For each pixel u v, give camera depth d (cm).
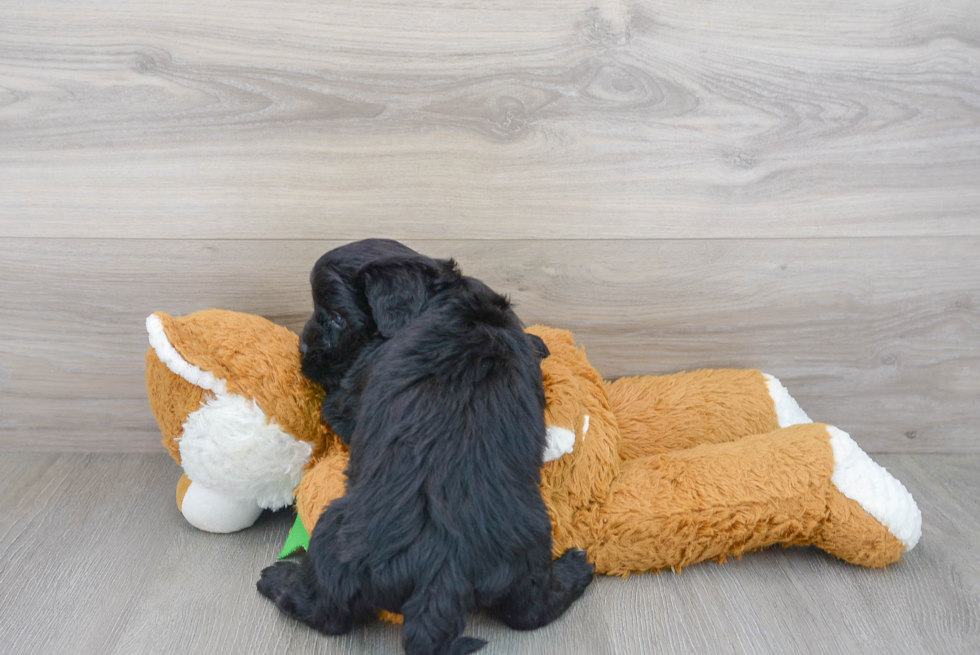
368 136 163
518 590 119
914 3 160
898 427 190
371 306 129
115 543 148
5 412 180
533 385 127
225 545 149
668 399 166
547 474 136
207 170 163
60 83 157
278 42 156
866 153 169
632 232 172
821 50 162
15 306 171
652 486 139
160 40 156
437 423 116
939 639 126
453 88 161
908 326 182
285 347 145
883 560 142
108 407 181
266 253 169
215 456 138
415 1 155
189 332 139
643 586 139
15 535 150
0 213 164
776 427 165
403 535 111
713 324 180
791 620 130
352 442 125
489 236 171
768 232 173
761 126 166
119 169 163
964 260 177
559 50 159
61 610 129
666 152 167
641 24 159
